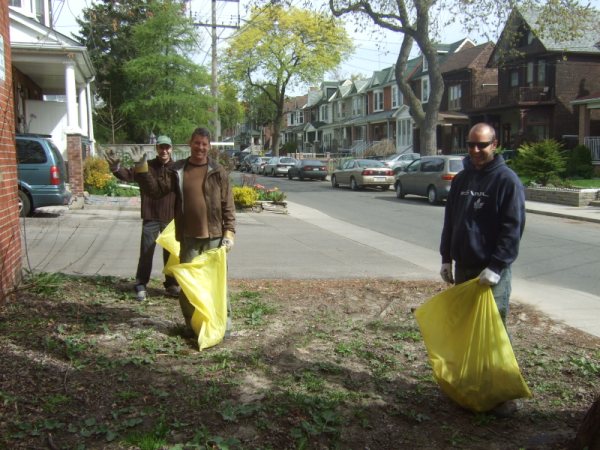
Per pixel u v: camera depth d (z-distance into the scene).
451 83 42.75
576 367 4.84
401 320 6.03
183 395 3.97
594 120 32.97
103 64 30.47
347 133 60.91
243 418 3.68
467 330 3.97
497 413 3.94
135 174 5.69
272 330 5.50
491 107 35.22
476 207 4.07
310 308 6.39
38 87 24.38
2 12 6.00
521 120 33.38
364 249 11.23
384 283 7.95
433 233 13.73
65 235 11.19
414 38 26.81
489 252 4.05
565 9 23.80
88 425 3.50
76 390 3.96
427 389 4.32
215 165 5.22
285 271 8.69
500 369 3.85
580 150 26.41
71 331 5.09
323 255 10.31
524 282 8.52
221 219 5.30
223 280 5.12
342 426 3.69
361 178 25.95
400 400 4.12
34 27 17.83
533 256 10.74
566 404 4.18
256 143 92.88
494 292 4.06
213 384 4.14
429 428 3.77
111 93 31.50
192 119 29.08
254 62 48.78
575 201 18.66
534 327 6.04
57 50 17.73
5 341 4.73
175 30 28.31
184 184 5.19
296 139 78.25
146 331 5.21
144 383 4.13
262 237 12.34
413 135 46.28
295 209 18.75
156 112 28.56
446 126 42.72
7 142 6.03
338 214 17.56
